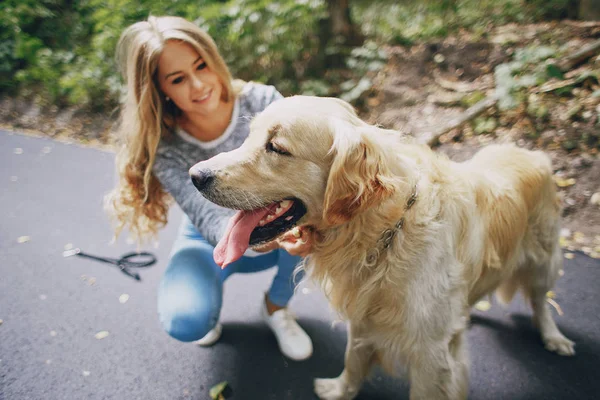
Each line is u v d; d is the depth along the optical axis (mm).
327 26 5516
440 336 1634
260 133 1591
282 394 2158
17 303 2816
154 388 2215
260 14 5273
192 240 2264
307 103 1572
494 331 2447
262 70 5422
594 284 2699
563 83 4227
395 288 1582
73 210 3896
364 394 2146
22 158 5039
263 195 1568
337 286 1722
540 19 5973
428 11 6559
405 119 4691
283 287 2346
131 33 1918
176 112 2115
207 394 2176
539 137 3902
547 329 2338
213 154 2129
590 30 5188
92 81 5871
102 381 2262
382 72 5445
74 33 6855
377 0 6977
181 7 5617
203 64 1953
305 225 1666
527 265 2254
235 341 2484
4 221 3773
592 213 3209
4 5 6926
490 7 6320
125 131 2076
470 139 4176
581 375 2162
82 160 4934
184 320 2006
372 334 1766
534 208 2127
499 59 5121
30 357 2416
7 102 6469
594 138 3676
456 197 1676
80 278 3027
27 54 6484
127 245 3387
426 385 1677
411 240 1562
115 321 2648
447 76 5199
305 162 1530
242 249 1594
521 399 2061
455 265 1636
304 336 2393
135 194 2211
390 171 1537
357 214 1496
